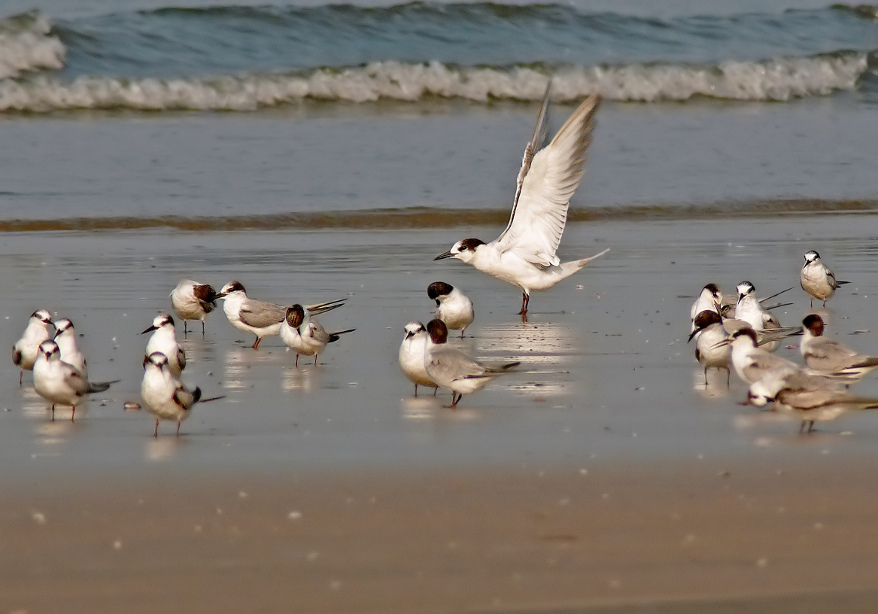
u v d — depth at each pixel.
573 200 24.92
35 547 7.91
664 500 8.87
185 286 15.61
